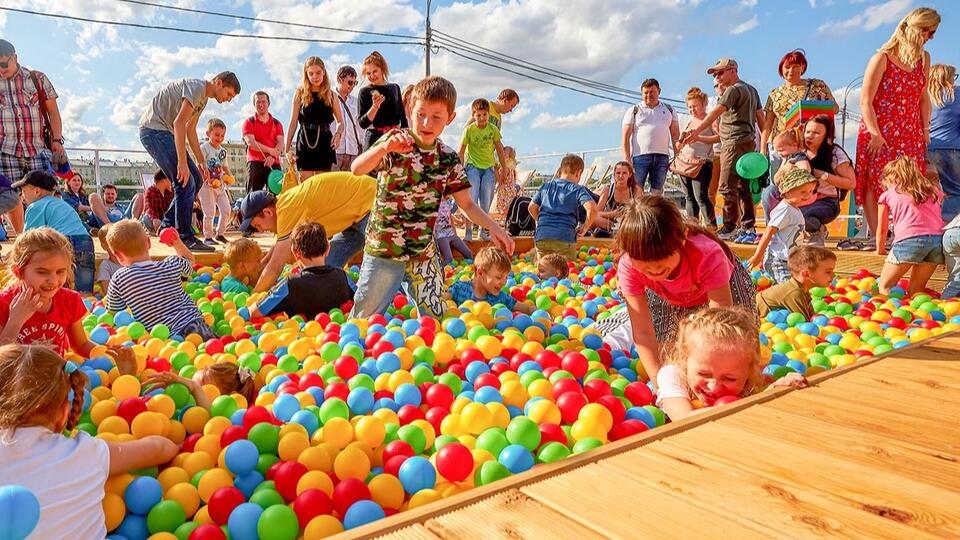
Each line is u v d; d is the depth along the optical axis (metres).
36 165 6.24
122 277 4.03
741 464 1.55
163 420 2.54
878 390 2.15
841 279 6.18
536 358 3.40
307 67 6.91
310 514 1.96
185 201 6.80
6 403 1.71
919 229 5.29
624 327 4.09
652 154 8.54
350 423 2.59
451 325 3.93
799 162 5.95
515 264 7.45
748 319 2.52
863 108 6.06
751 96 7.33
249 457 2.26
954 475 1.49
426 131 3.84
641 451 1.63
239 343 3.73
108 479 2.07
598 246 8.93
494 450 2.33
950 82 6.38
